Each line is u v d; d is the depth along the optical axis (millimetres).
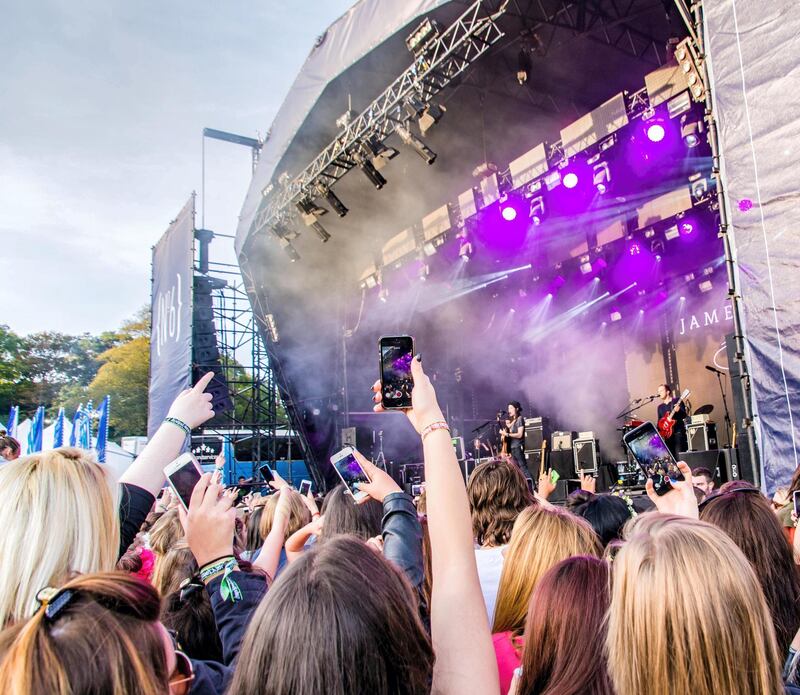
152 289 15922
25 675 812
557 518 1952
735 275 5105
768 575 1784
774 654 1151
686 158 9914
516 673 1593
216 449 15344
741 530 1859
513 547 1931
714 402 12406
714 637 1110
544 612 1446
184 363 13195
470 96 10500
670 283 12922
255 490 11383
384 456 14562
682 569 1160
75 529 1269
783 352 4707
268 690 959
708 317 12469
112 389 34562
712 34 5387
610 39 9562
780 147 4859
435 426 1351
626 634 1190
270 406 15242
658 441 2068
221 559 1486
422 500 3240
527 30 8703
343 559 1068
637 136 9453
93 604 889
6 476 1299
